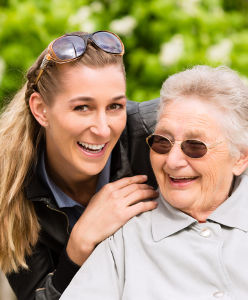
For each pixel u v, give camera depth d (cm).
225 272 367
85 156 412
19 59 725
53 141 422
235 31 780
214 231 383
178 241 383
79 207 459
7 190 445
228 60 721
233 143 378
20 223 448
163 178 391
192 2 738
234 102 377
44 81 410
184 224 384
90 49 395
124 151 462
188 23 733
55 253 469
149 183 472
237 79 386
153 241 386
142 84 738
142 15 742
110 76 395
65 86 395
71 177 444
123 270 387
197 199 385
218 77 379
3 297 507
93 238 410
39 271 460
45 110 420
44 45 737
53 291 425
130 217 407
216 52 712
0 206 447
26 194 444
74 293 383
